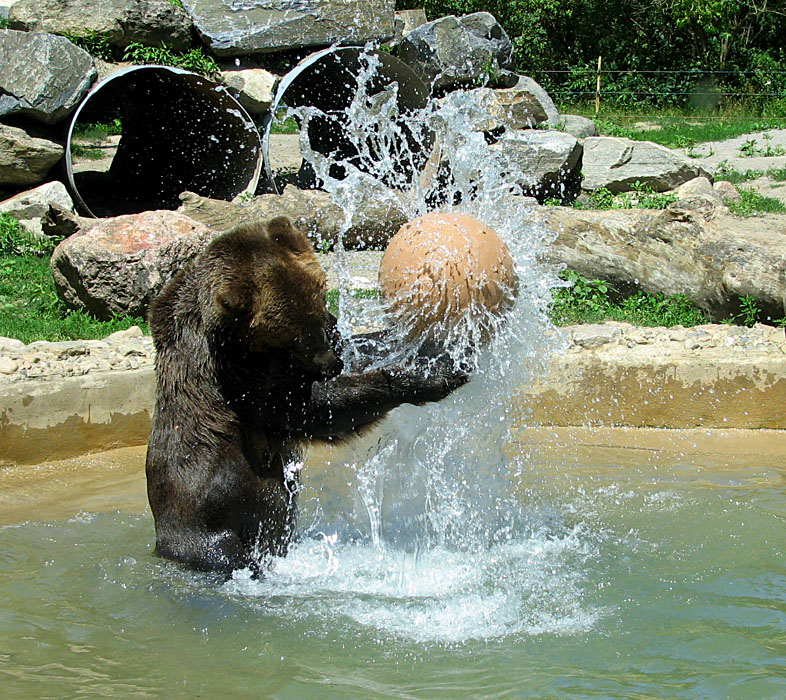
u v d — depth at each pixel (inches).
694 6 1550.2
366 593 251.8
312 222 648.4
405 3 1492.4
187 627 229.0
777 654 206.2
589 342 411.2
